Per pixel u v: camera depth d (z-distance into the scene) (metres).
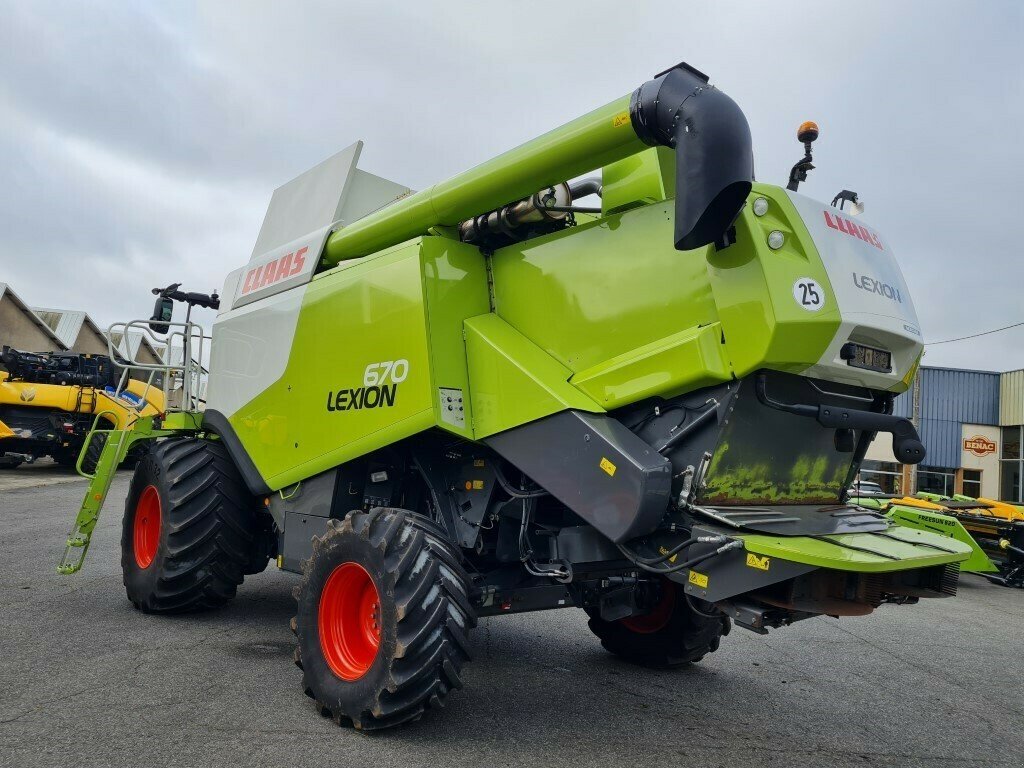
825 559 2.50
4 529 8.66
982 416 27.11
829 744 3.41
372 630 3.34
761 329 2.77
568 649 4.91
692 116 2.73
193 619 5.01
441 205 3.81
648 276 3.21
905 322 3.23
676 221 2.76
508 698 3.76
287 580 6.71
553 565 3.57
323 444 4.18
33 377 16.66
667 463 2.99
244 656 4.16
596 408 3.26
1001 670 5.14
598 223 3.48
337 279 4.29
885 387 3.32
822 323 2.82
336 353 4.17
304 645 3.45
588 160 3.24
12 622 4.64
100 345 41.31
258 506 5.14
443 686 3.06
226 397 5.07
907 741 3.54
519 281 3.79
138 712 3.20
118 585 5.93
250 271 5.26
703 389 2.98
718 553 2.79
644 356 3.11
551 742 3.17
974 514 10.60
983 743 3.58
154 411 17.77
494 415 3.56
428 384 3.56
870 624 6.67
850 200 3.48
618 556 3.29
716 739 3.35
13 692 3.38
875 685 4.52
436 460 4.00
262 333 4.82
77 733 2.94
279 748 2.90
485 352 3.65
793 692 4.23
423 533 3.22
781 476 3.32
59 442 16.48
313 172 5.23
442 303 3.71
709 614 3.14
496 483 3.70
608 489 3.01
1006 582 10.02
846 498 3.77
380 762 2.83
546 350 3.62
